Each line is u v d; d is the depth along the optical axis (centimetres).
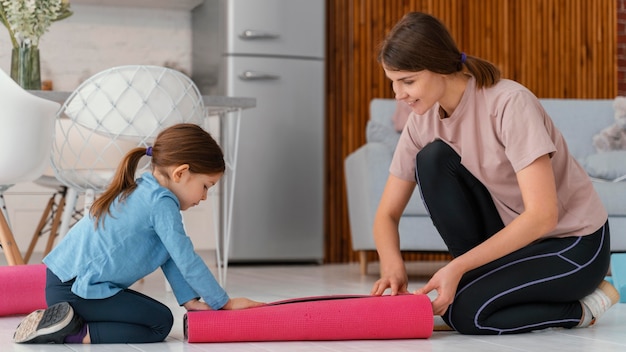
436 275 256
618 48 715
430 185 274
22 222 565
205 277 247
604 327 283
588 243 265
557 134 266
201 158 249
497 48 688
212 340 249
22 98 359
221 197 605
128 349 239
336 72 652
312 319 251
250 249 607
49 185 462
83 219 253
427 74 249
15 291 318
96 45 640
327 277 516
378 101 555
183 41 659
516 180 264
